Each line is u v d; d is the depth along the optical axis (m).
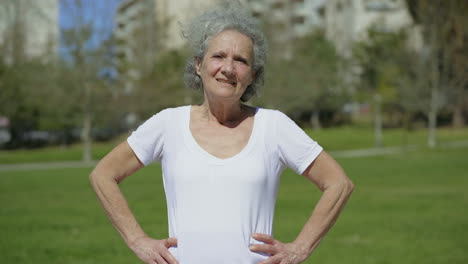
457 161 26.25
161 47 42.50
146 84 37.81
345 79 55.22
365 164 25.97
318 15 71.69
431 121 37.81
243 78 2.62
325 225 2.58
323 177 2.64
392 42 46.38
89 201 14.97
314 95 45.94
